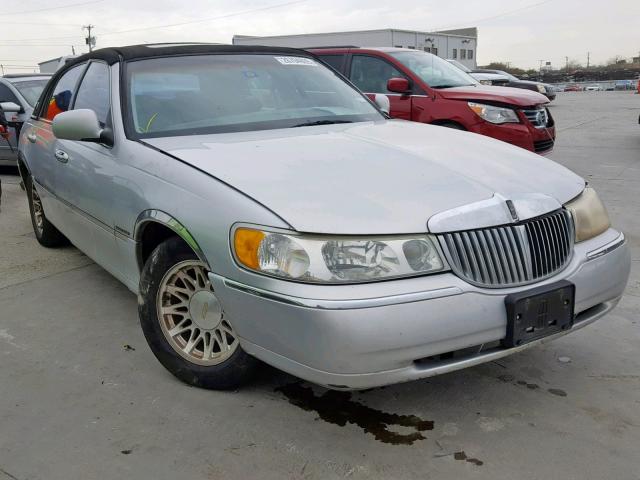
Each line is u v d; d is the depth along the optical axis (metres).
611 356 3.42
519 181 2.87
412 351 2.38
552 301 2.64
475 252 2.51
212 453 2.61
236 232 2.55
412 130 3.70
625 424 2.78
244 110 3.70
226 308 2.64
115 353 3.52
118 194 3.35
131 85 3.67
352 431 2.75
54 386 3.17
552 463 2.51
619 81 54.47
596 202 3.09
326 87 4.25
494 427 2.77
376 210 2.48
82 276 4.82
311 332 2.35
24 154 5.29
